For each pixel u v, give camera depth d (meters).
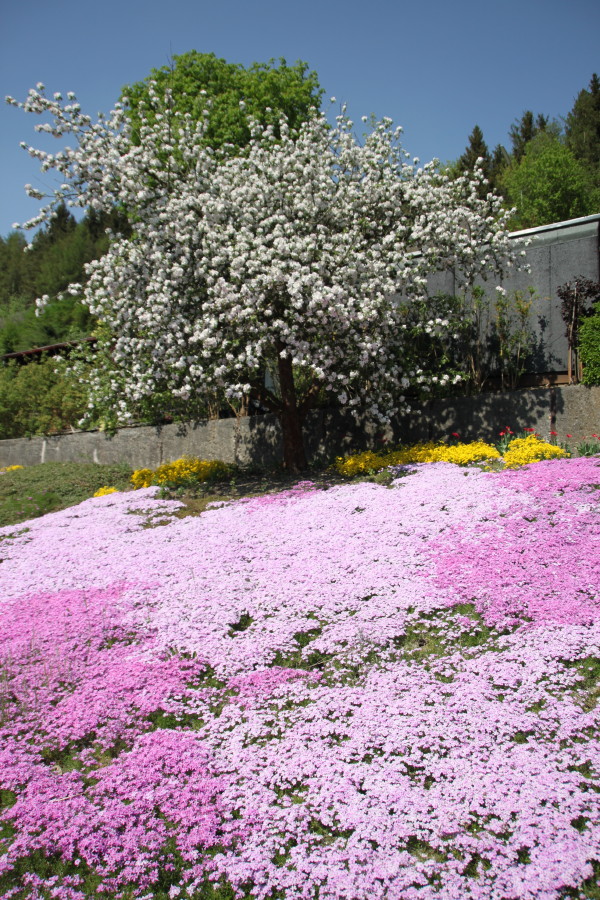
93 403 17.33
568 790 4.44
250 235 12.16
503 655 6.06
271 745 5.25
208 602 7.74
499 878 3.85
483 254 13.55
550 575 7.25
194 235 12.28
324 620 7.11
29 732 5.65
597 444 11.62
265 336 12.23
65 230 82.88
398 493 10.76
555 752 4.82
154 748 5.27
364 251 12.95
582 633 6.14
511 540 8.25
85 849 4.35
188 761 5.10
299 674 6.18
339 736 5.28
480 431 13.72
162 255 12.39
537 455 11.45
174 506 12.95
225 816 4.56
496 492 9.91
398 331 13.92
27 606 8.27
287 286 11.51
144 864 4.19
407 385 13.55
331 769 4.83
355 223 13.12
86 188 12.75
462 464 12.24
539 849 3.99
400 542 8.75
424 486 10.87
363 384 13.96
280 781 4.84
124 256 13.43
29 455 25.31
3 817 4.68
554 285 14.45
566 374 14.12
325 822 4.38
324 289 11.26
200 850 4.32
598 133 55.88
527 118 63.72
